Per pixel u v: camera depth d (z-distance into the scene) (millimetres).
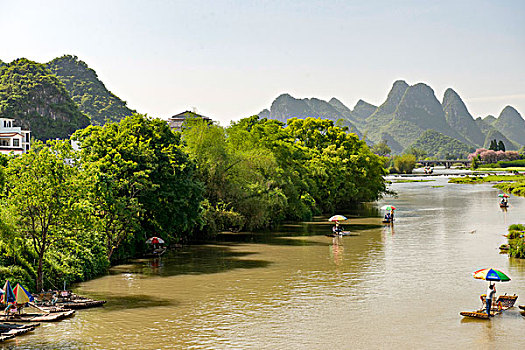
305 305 43062
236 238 79062
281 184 92938
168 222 67625
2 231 42062
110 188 56125
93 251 56312
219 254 65750
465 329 37156
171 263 60219
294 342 34812
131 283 50625
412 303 43438
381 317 39875
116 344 34281
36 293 43844
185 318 39656
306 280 51531
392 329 37250
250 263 60000
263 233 84250
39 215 44438
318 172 113875
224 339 35344
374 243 73312
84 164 56094
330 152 127562
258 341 34938
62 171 45219
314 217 106875
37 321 38281
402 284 49625
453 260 60594
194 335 36031
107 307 42500
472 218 103375
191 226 72875
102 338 35344
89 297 45469
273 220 97250
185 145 81188
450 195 169500
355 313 40906
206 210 76812
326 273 54500
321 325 38125
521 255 61531
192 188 68938
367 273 54312
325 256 63906
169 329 37188
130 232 62219
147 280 51812
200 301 44281
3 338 34781
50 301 41875
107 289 48281
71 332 36438
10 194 44000
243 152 91375
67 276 49406
